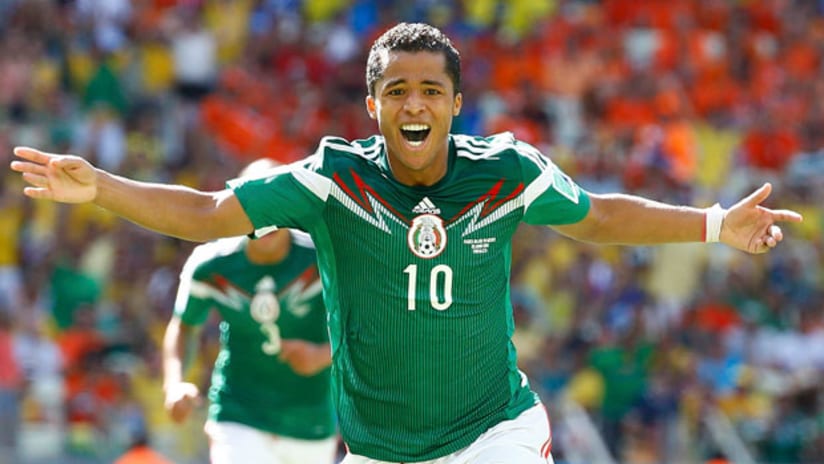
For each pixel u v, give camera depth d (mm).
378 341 17438
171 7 67812
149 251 52781
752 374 52281
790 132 67188
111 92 61031
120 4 66125
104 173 16391
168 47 64500
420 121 17031
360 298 17453
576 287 54594
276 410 26797
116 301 50938
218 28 68188
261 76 66062
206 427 27250
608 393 48875
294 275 26516
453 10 70750
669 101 66812
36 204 54312
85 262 52156
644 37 72000
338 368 17969
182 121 61625
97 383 45094
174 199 16781
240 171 59688
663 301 55562
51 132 58438
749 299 56344
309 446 27156
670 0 73875
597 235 18219
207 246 27203
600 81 67438
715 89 69500
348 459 18094
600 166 61094
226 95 64250
